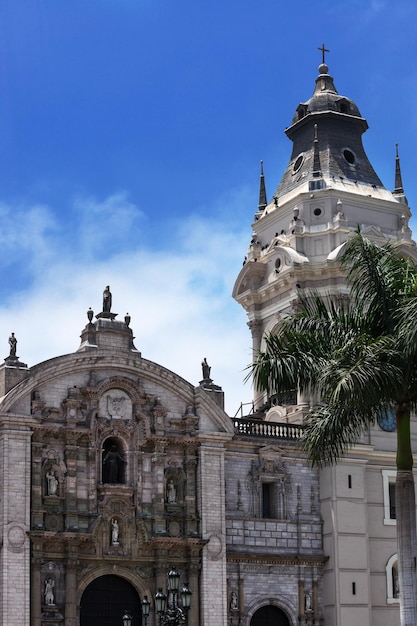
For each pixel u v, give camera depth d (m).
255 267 109.56
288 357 61.28
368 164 112.19
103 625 84.75
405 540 58.94
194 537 88.19
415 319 57.00
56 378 85.81
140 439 87.94
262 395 108.38
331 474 95.38
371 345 58.19
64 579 82.81
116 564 85.38
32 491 82.81
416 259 106.94
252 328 109.56
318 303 63.38
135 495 86.81
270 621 92.38
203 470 89.94
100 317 90.69
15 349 85.38
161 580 86.31
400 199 110.75
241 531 91.62
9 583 80.12
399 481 59.53
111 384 87.69
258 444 94.06
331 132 111.19
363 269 61.47
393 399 59.25
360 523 95.50
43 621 81.38
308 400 100.81
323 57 115.44
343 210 105.94
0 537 81.12
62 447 85.06
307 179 108.38
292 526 94.19
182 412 90.94
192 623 86.75
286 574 93.06
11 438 82.56
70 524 83.56
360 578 94.25
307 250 105.00
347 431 61.84
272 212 109.94
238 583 90.50
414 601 58.44
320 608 93.75
